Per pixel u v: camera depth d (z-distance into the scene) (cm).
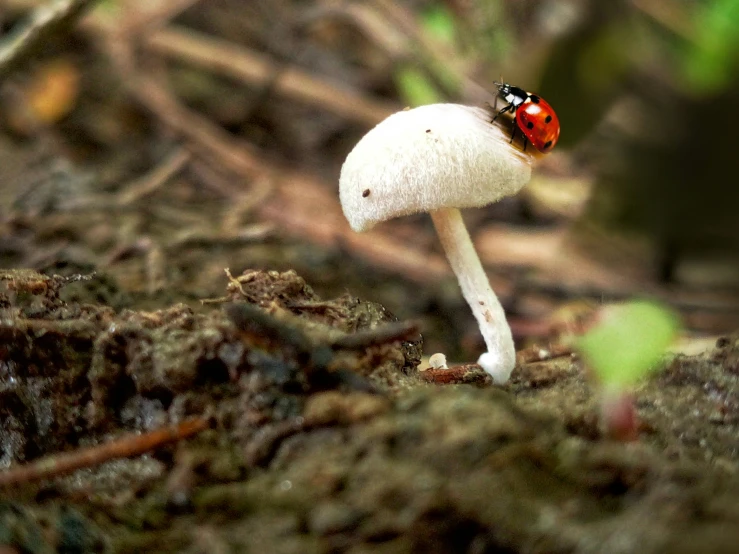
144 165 21
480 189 11
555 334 15
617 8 23
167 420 11
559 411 11
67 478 10
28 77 23
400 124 11
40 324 11
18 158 20
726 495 10
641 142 24
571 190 23
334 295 16
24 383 11
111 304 14
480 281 12
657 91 25
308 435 10
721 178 22
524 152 12
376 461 10
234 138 23
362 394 10
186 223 17
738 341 12
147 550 10
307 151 24
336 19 26
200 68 25
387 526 10
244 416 10
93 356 11
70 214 16
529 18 24
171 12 25
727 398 12
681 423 11
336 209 20
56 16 17
